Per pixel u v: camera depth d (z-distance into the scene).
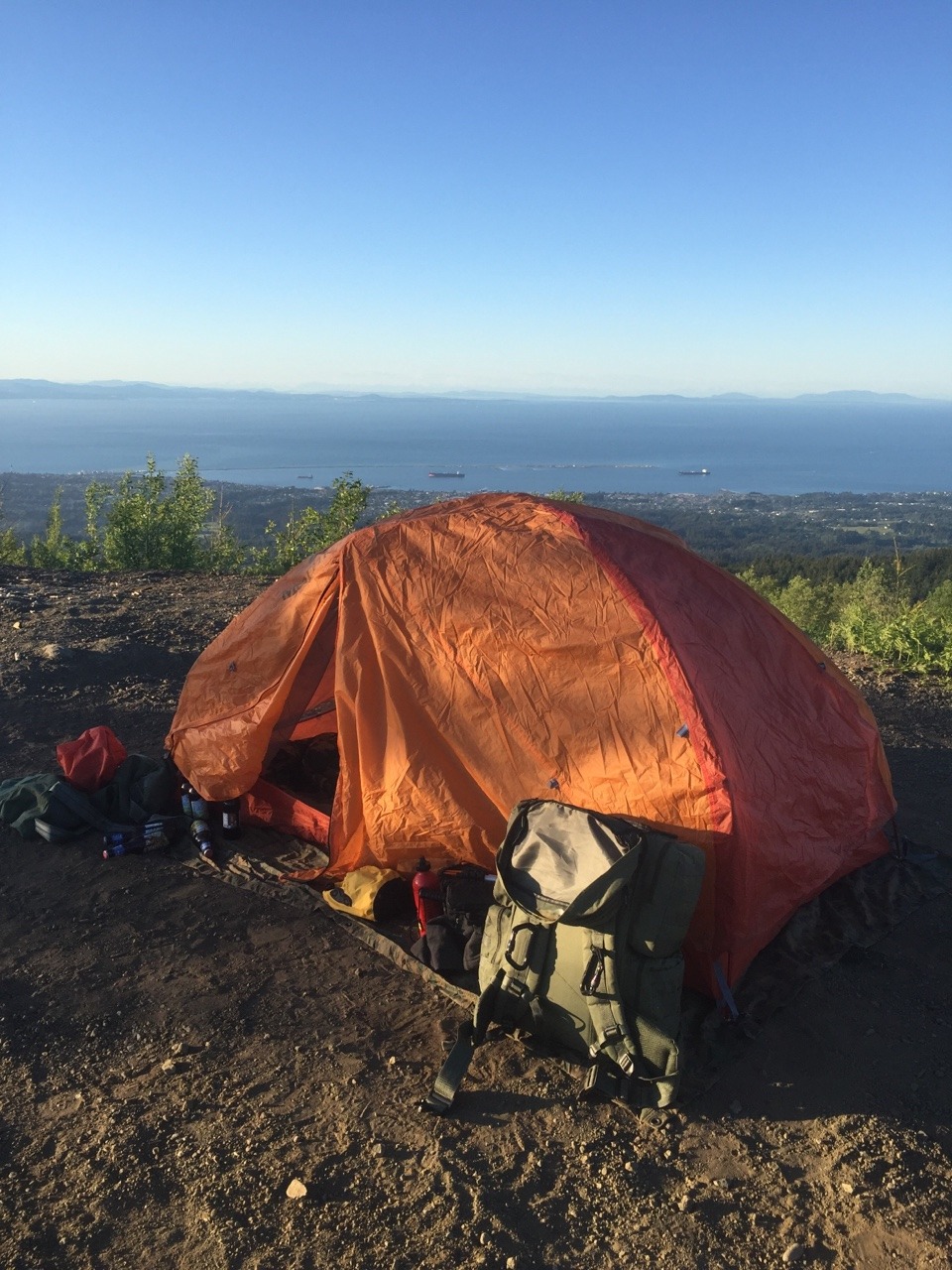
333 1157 3.03
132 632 9.30
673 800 3.88
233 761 5.07
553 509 5.00
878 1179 2.99
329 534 14.70
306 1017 3.77
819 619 16.75
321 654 5.09
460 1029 3.47
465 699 4.32
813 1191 2.94
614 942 3.35
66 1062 3.49
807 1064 3.55
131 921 4.46
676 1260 2.67
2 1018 3.72
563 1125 3.20
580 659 4.22
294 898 4.62
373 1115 3.23
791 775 4.38
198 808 5.22
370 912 4.38
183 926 4.41
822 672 5.02
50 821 5.25
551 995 3.47
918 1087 3.44
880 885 4.82
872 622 10.28
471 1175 2.96
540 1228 2.77
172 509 15.21
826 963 4.14
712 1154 3.09
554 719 4.16
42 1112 3.22
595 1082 3.31
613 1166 3.02
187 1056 3.53
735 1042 3.65
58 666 8.07
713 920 3.81
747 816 3.87
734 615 4.79
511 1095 3.34
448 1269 2.61
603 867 3.47
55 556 15.41
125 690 7.77
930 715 7.83
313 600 5.06
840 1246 2.73
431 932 4.04
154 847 5.12
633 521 5.30
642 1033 3.34
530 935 3.52
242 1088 3.35
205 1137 3.10
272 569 14.35
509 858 3.75
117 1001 3.86
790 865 4.12
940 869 5.02
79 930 4.38
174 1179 2.92
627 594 4.36
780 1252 2.71
